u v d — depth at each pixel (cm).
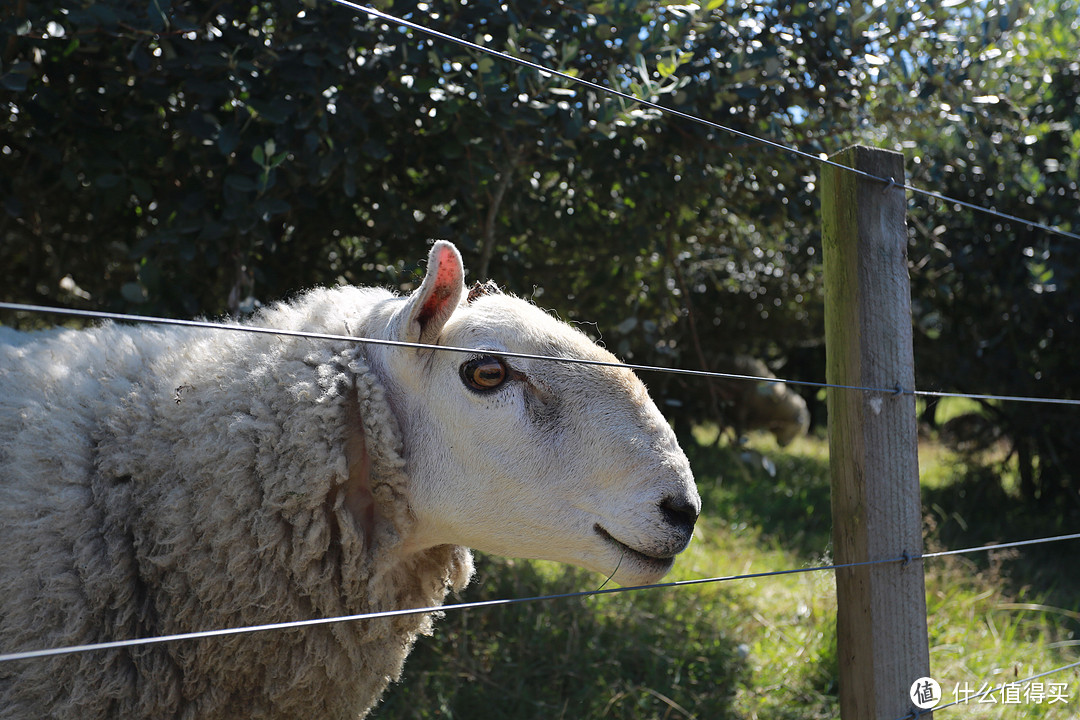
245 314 300
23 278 448
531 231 418
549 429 180
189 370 185
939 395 195
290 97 295
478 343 182
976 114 412
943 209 565
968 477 699
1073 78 572
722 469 753
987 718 291
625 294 459
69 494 169
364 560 183
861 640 185
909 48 389
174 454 175
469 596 363
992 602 402
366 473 186
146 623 170
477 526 186
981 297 647
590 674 315
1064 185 579
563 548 183
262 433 175
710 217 466
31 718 162
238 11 303
